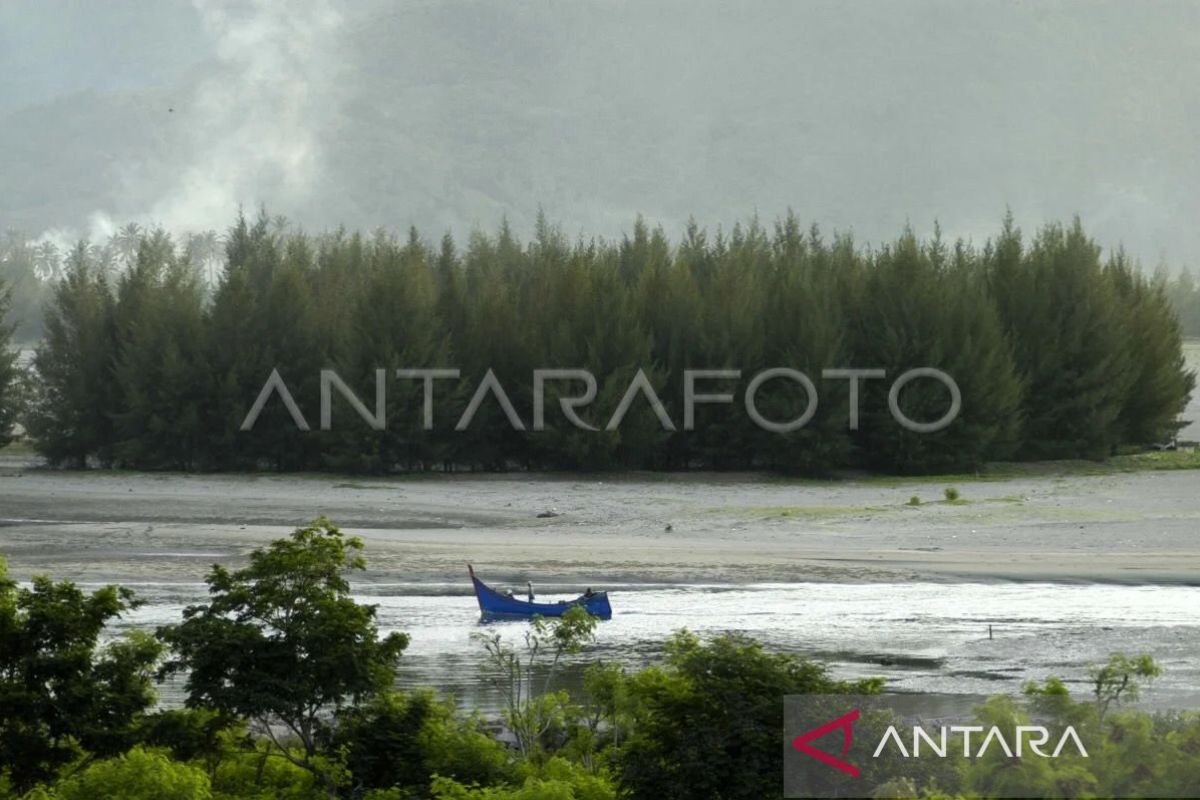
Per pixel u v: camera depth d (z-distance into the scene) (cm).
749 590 6519
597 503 10800
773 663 2369
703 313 13212
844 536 8750
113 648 2717
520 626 5397
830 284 13700
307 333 13300
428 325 13050
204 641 2575
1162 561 7506
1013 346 13575
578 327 13138
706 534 8925
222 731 2738
